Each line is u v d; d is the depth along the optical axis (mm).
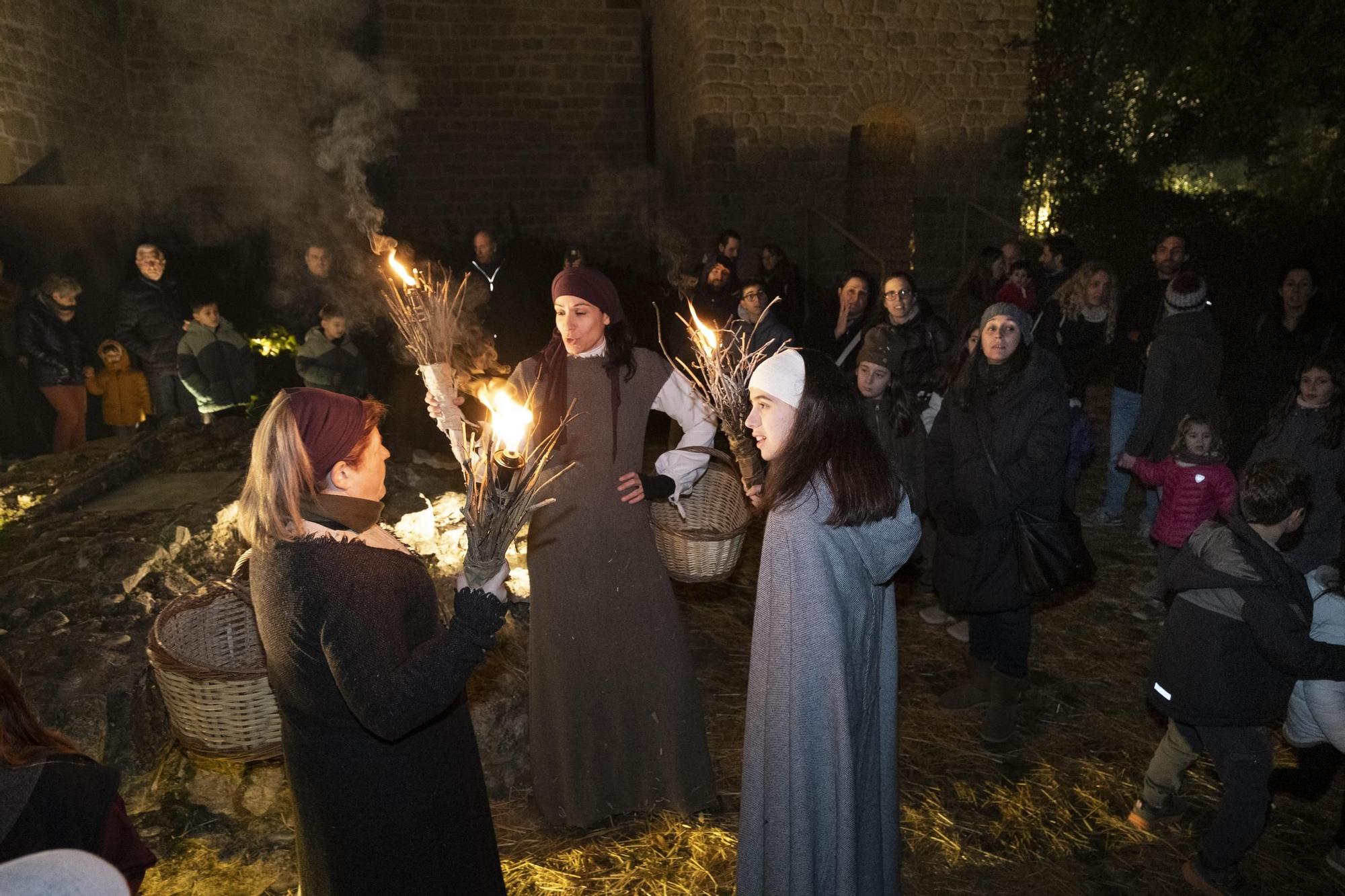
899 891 2289
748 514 2996
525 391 2736
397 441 7008
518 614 3809
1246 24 11570
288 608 1609
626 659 2832
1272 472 2430
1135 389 5473
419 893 1780
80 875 854
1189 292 4602
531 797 3168
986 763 3422
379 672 1571
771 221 11523
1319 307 4352
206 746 2121
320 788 1714
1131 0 11766
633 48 13500
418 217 13102
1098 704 3801
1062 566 3215
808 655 1952
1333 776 2902
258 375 8414
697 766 2979
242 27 10648
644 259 13992
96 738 2949
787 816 2014
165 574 3854
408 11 12648
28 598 3592
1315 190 11586
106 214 8852
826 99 11414
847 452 1945
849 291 5211
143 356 6605
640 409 2783
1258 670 2502
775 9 11102
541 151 13414
